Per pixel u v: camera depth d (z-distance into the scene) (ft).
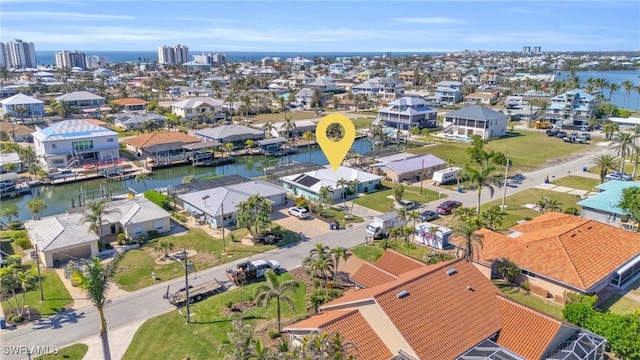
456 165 339.77
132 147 387.34
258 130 431.43
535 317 116.47
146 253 191.52
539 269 153.99
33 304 150.20
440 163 318.04
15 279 148.05
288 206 251.60
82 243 183.11
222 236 209.36
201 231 215.92
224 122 517.96
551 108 515.91
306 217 232.32
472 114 447.42
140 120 479.00
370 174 285.64
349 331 110.52
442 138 444.96
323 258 155.43
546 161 351.05
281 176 289.53
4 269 151.94
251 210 198.08
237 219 203.72
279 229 210.59
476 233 165.99
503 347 110.73
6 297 154.10
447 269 130.21
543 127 489.67
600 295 154.10
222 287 162.91
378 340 111.04
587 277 147.64
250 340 98.12
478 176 214.48
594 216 214.28
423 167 308.19
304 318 140.05
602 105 533.55
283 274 171.73
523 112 551.59
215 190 240.53
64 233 184.85
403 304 112.98
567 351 109.09
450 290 122.93
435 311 114.62
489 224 211.00
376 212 242.17
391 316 108.58
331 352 91.20
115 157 361.51
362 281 144.46
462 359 105.91
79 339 131.85
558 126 489.26
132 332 135.03
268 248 196.34
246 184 253.03
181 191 254.47
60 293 157.69
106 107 593.83
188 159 361.51
